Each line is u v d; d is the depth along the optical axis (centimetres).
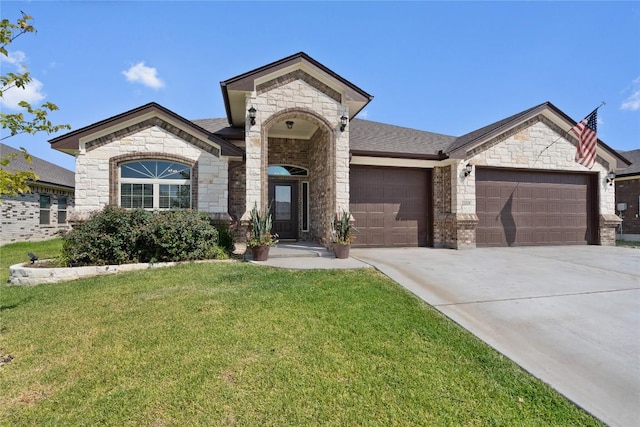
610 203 1333
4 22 434
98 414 274
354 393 306
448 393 312
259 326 438
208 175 1021
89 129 947
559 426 276
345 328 436
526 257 955
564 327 459
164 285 636
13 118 447
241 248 1069
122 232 822
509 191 1251
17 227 1605
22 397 301
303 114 986
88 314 500
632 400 310
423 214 1238
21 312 523
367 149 1158
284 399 295
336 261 849
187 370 338
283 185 1316
